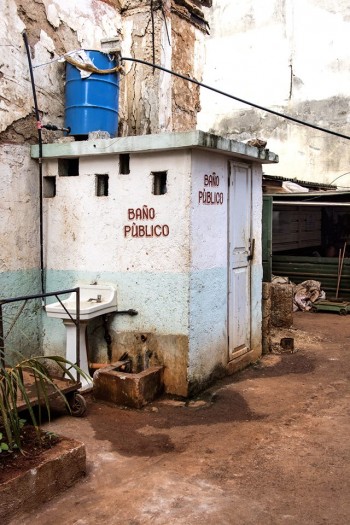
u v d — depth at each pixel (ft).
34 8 18.58
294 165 53.21
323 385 18.43
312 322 30.25
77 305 15.35
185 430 14.48
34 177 18.74
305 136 52.54
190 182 16.12
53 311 16.92
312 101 52.19
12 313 17.98
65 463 11.26
